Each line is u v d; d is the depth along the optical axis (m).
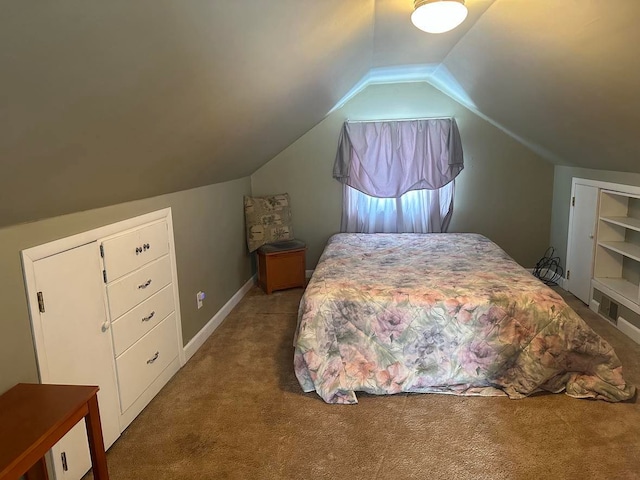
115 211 2.11
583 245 3.71
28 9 0.72
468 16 2.13
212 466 1.89
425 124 4.27
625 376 2.50
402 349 2.44
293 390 2.49
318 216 4.61
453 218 4.49
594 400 2.30
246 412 2.29
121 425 2.12
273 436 2.08
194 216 3.06
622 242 3.44
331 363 2.42
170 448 2.01
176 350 2.73
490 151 4.33
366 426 2.14
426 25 1.93
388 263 3.19
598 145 2.86
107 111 1.24
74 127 1.19
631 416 2.16
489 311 2.40
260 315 3.71
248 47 1.51
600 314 3.41
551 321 2.36
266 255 4.20
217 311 3.52
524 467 1.83
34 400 1.39
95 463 1.47
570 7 1.60
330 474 1.82
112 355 2.05
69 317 1.76
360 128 4.34
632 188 3.02
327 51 2.17
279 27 1.52
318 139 4.47
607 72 1.86
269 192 4.61
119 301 2.11
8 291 1.48
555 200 4.29
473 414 2.21
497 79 2.82
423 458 1.90
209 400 2.41
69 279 1.76
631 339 2.98
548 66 2.17
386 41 2.63
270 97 2.28
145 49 1.08
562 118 2.77
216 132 2.22
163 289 2.56
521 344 2.37
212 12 1.13
